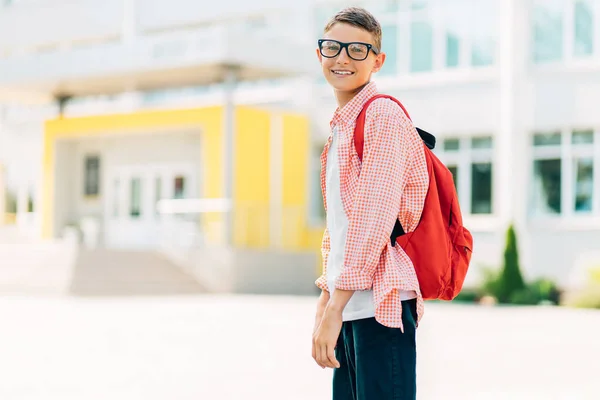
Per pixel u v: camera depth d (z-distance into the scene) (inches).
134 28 1056.2
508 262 737.0
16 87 930.7
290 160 914.1
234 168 857.5
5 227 1096.2
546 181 813.2
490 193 845.2
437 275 104.2
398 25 898.7
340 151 106.6
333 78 109.9
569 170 802.2
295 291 836.6
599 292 684.7
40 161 1101.7
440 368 314.3
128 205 989.2
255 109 879.7
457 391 261.9
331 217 108.7
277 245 892.0
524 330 465.4
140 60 819.4
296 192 917.8
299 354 345.7
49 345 371.2
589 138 797.2
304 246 920.3
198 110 879.7
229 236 811.4
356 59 108.1
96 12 1093.8
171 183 954.7
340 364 110.5
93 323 471.5
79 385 263.9
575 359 343.9
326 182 110.8
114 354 342.3
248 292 792.9
